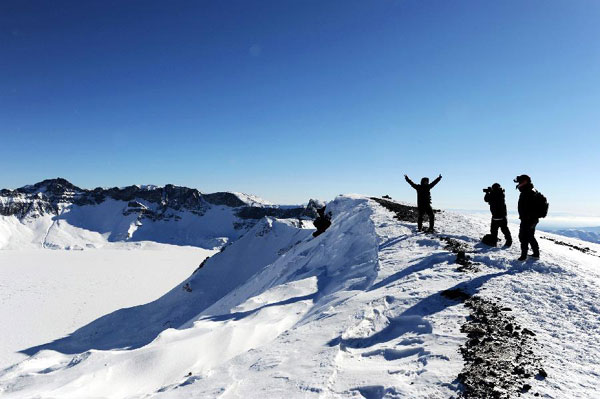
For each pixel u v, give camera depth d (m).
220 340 11.13
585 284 9.04
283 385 6.04
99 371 10.29
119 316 66.75
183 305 66.25
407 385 5.36
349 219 28.44
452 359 6.02
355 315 8.68
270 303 15.30
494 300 8.66
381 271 12.73
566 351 6.20
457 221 21.22
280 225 95.44
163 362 10.38
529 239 11.28
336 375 6.12
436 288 9.73
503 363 5.82
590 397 4.84
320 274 19.02
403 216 23.41
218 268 77.38
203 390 6.62
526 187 11.38
